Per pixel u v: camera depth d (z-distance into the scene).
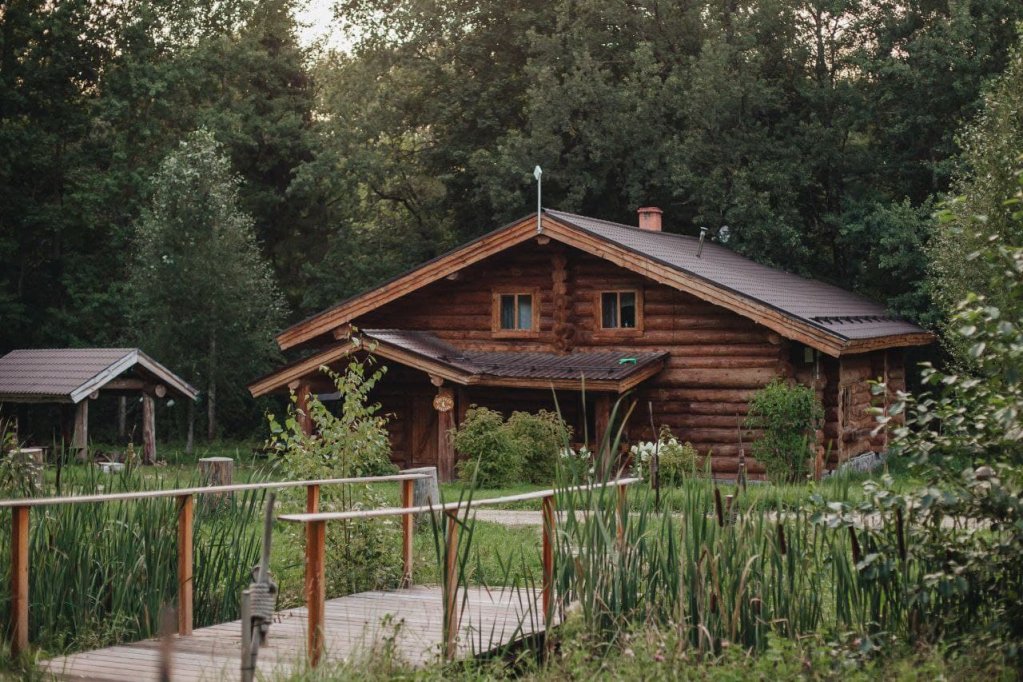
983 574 7.03
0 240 39.38
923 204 30.17
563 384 23.05
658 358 23.98
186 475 14.19
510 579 10.66
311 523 6.94
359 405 11.80
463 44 38.03
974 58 30.39
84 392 27.81
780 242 31.53
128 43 42.00
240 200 43.47
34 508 8.60
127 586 8.32
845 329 23.30
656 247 25.48
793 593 7.12
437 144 39.94
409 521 10.40
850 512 7.12
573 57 35.31
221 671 6.63
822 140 32.72
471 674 6.62
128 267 38.00
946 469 6.79
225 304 35.00
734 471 23.61
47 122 40.97
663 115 34.38
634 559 7.06
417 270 25.73
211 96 44.66
